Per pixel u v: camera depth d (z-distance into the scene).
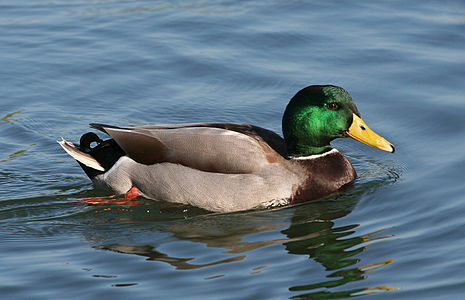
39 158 14.53
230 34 19.02
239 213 12.35
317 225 11.78
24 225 12.05
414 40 18.38
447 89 16.27
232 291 9.65
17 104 16.28
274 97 16.52
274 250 10.90
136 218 12.33
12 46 18.45
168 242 11.30
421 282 9.80
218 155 12.37
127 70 17.55
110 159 13.22
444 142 14.39
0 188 13.38
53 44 18.58
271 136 13.15
